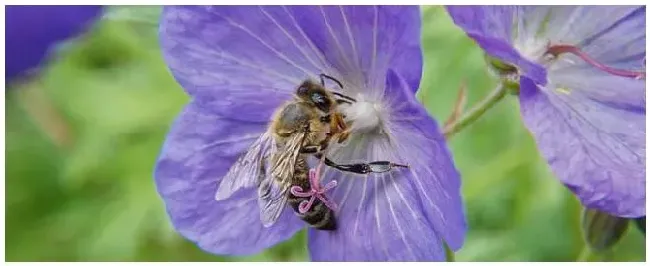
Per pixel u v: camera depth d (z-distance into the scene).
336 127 0.13
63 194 0.20
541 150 0.12
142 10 0.15
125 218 0.19
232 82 0.13
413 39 0.12
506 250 0.17
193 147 0.14
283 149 0.13
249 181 0.14
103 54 0.18
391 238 0.13
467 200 0.17
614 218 0.14
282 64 0.13
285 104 0.13
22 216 0.19
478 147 0.17
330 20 0.13
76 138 0.19
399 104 0.12
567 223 0.17
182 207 0.14
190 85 0.13
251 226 0.14
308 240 0.14
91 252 0.19
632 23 0.13
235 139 0.14
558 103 0.13
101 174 0.19
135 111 0.18
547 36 0.13
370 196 0.13
